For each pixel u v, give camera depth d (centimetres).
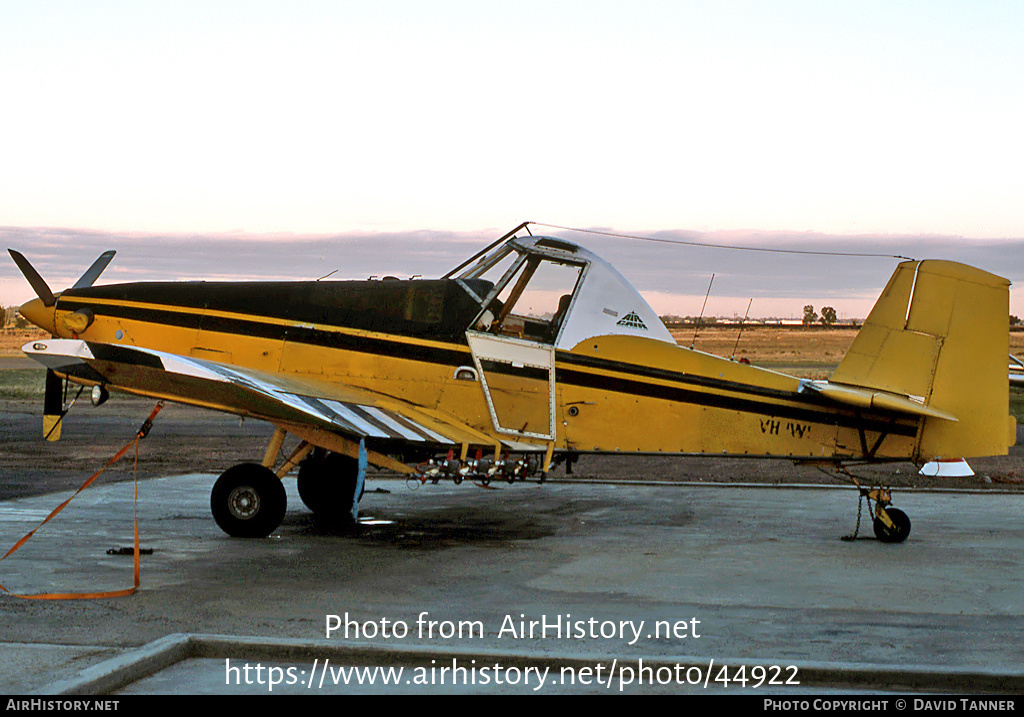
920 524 989
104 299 970
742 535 906
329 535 879
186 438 2039
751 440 933
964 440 908
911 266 920
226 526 851
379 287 946
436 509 1077
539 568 727
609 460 1719
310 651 474
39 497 1114
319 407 794
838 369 937
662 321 947
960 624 559
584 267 934
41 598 600
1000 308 904
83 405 3147
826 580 691
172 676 445
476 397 919
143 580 661
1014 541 880
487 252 960
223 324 944
